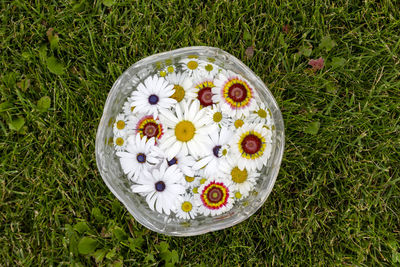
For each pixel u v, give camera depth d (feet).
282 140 2.02
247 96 1.82
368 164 2.31
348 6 2.37
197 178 1.82
